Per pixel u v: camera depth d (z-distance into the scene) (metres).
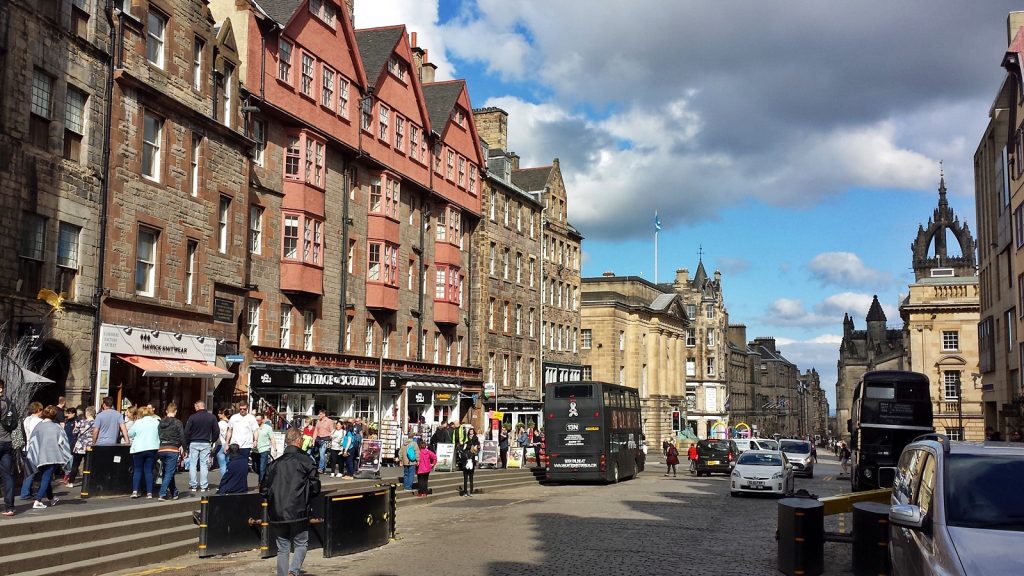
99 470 18.33
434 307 48.00
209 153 29.00
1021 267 39.50
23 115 21.17
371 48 43.59
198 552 15.94
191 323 27.83
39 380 19.72
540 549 16.69
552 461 37.56
